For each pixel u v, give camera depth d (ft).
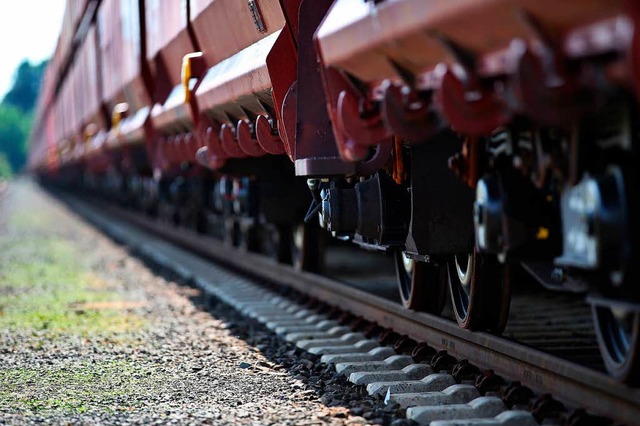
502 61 15.34
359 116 21.44
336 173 25.27
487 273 25.96
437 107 17.01
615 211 16.07
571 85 14.23
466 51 16.28
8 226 115.65
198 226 77.20
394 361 27.58
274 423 21.26
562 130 17.04
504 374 24.06
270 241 53.26
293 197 45.24
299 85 25.70
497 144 20.48
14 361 30.37
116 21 73.51
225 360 29.78
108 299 47.57
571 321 33.27
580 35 13.50
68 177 222.48
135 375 27.71
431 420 21.01
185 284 54.19
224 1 34.37
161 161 58.34
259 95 30.55
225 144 36.99
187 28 43.37
